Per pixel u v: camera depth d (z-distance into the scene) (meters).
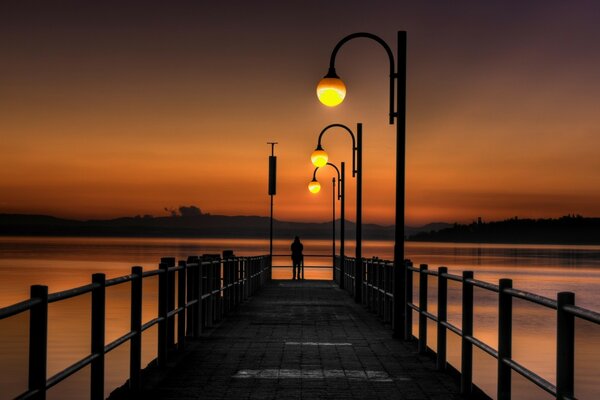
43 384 6.11
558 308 6.32
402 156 15.73
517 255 184.12
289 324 18.44
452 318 32.91
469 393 9.71
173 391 9.91
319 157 29.69
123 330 26.31
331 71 16.72
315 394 9.77
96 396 7.98
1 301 41.31
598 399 15.92
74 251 162.38
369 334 16.28
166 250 175.88
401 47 15.91
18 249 182.50
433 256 158.62
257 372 11.36
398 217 15.57
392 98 16.11
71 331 25.84
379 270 20.67
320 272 83.12
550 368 20.34
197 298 15.39
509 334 8.25
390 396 9.69
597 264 123.94
